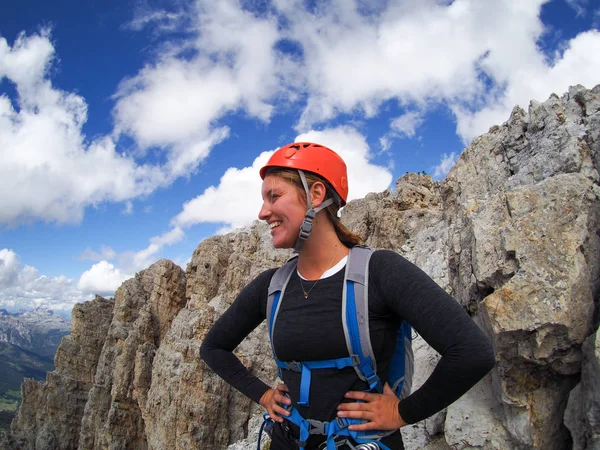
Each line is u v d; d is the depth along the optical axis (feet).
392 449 3.38
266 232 52.75
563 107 8.07
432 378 3.15
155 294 57.21
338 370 3.40
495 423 6.37
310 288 3.61
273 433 3.86
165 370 42.09
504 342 5.78
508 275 6.09
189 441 37.47
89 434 56.65
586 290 5.53
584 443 5.18
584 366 5.28
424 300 3.18
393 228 27.07
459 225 8.40
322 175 3.64
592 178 6.57
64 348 67.97
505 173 9.37
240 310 4.44
